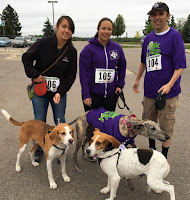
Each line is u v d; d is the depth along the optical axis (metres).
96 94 3.83
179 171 3.53
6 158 3.84
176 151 4.12
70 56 3.46
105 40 3.50
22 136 3.39
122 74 4.00
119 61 3.90
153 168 2.64
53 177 3.41
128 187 3.20
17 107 6.37
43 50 3.31
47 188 3.14
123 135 3.18
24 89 8.33
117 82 4.00
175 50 3.19
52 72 3.44
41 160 3.86
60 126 2.97
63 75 3.54
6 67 13.34
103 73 3.67
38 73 3.31
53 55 3.34
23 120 5.45
